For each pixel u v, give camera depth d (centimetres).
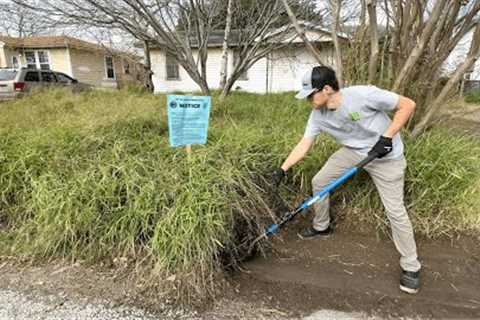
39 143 312
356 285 219
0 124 387
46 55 1775
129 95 645
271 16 542
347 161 236
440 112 326
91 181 261
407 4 286
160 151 300
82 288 210
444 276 228
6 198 286
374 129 210
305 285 218
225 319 189
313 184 258
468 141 319
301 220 294
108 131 345
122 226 233
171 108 247
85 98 601
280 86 1361
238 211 246
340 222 290
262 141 327
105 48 1068
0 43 1705
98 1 494
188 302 199
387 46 321
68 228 236
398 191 212
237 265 238
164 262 212
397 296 209
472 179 277
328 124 223
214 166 271
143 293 205
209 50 1395
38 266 232
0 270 227
